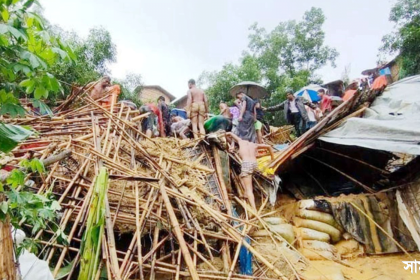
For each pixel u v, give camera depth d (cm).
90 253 218
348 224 546
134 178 341
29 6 144
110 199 409
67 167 422
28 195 195
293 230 535
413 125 535
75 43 1138
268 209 594
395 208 577
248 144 600
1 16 137
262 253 452
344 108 646
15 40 147
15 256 202
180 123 870
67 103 603
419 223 532
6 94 151
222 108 888
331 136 623
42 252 327
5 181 194
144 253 409
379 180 679
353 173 699
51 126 500
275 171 617
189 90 820
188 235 390
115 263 271
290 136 1130
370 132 571
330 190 693
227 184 582
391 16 1650
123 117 593
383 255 532
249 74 1862
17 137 148
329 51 2200
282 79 1945
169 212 355
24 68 146
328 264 481
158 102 873
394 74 1712
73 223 374
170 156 519
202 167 517
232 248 433
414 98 640
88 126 509
